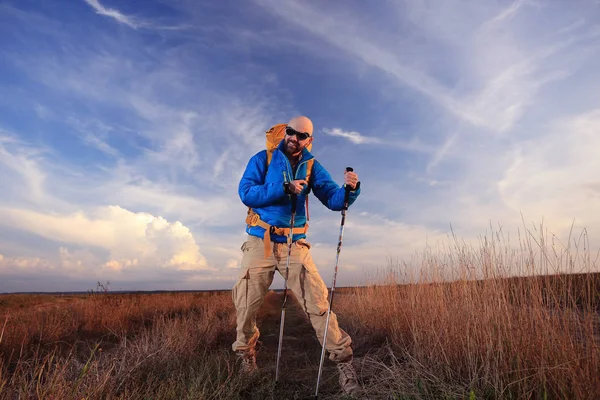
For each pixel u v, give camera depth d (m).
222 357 4.46
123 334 6.68
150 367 3.86
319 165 4.25
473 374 3.22
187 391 3.26
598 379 2.61
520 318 3.36
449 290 4.81
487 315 3.64
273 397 3.43
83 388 3.02
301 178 4.03
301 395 3.55
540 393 2.80
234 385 3.52
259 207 3.98
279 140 4.20
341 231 3.80
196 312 10.64
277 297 16.58
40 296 14.55
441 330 4.09
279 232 3.92
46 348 5.52
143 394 3.20
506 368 3.09
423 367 3.53
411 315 5.46
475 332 3.66
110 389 3.05
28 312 8.05
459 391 3.13
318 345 6.04
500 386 2.98
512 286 3.70
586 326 2.83
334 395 3.54
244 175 4.14
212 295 15.77
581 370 2.67
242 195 3.93
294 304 14.11
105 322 7.59
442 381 3.26
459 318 4.08
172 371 3.81
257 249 4.00
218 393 3.25
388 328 6.16
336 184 4.12
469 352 3.45
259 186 3.85
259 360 5.03
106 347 5.66
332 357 3.73
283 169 4.01
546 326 3.11
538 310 3.17
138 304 10.02
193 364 4.05
